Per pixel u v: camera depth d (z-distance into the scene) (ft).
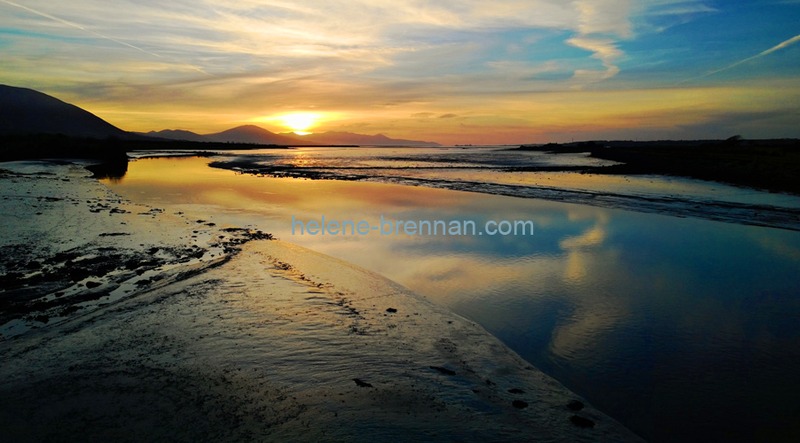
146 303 26.86
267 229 51.03
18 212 52.85
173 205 67.36
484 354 21.77
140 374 18.20
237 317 24.79
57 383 17.51
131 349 20.65
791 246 44.45
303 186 98.73
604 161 200.13
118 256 36.96
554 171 139.13
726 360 21.62
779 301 29.48
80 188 79.66
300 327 23.67
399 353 21.30
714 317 26.84
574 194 82.53
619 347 22.89
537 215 61.16
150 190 86.79
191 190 88.02
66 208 57.41
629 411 17.37
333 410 15.78
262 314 25.34
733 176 102.12
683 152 191.21
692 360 21.56
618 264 37.96
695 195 79.36
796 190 82.38
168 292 28.86
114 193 75.46
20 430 14.47
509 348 22.58
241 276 32.50
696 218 59.21
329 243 44.96
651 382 19.56
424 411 16.19
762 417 17.07
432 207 67.92
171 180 109.19
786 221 56.80
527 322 25.85
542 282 33.06
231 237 45.21
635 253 41.55
